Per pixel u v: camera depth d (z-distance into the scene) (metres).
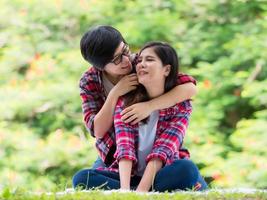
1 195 4.57
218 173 10.95
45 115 12.05
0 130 11.61
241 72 11.61
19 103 11.92
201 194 4.79
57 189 5.30
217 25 12.56
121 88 5.58
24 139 11.58
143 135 5.57
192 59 12.20
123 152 5.39
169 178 5.37
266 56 11.81
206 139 11.38
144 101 5.58
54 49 12.54
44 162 11.38
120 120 5.51
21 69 12.69
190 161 5.42
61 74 12.12
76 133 11.94
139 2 12.66
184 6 12.70
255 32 12.11
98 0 12.78
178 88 5.62
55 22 12.63
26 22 12.83
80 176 5.49
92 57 5.48
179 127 5.57
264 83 11.54
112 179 5.48
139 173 5.61
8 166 11.37
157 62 5.51
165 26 12.13
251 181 10.86
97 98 5.84
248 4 12.57
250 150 11.25
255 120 11.41
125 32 11.98
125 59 5.52
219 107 11.69
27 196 4.54
